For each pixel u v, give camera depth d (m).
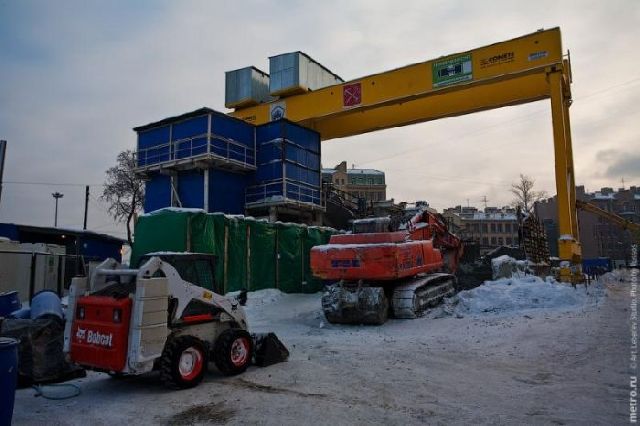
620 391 6.38
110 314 6.81
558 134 23.48
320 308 17.83
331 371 8.02
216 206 25.42
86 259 27.84
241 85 31.44
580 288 19.55
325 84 32.22
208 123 24.61
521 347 9.32
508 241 98.94
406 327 12.96
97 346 6.84
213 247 18.47
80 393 7.15
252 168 26.61
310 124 30.17
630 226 32.06
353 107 27.88
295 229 23.31
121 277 7.80
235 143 25.69
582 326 10.83
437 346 9.91
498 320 12.66
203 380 7.65
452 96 28.50
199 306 7.78
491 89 27.50
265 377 7.71
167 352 6.98
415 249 15.28
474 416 5.61
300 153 27.81
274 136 26.80
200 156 24.11
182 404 6.44
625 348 8.66
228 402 6.46
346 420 5.60
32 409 6.36
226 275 19.08
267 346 8.55
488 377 7.36
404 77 26.84
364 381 7.32
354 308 13.70
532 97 26.62
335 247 14.44
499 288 15.77
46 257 22.42
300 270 23.25
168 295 7.13
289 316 16.42
